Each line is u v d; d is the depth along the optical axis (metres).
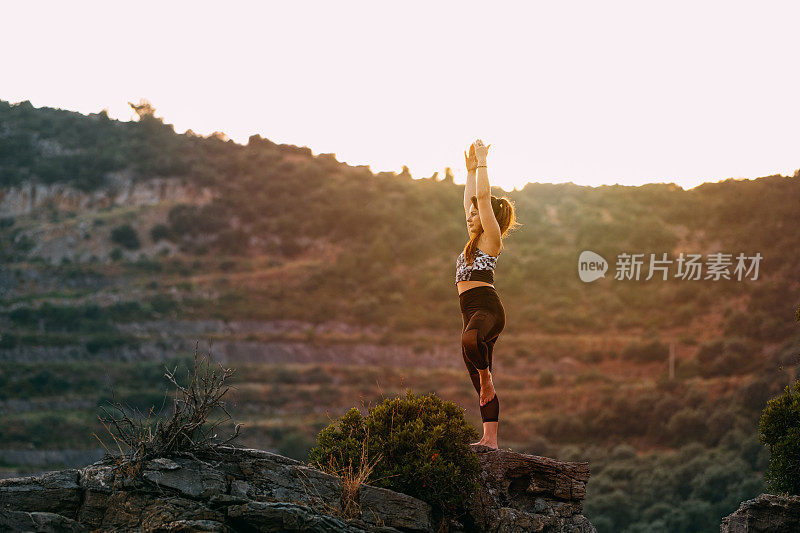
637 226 167.00
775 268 139.00
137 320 140.62
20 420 92.00
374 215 190.12
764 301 129.12
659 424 100.44
